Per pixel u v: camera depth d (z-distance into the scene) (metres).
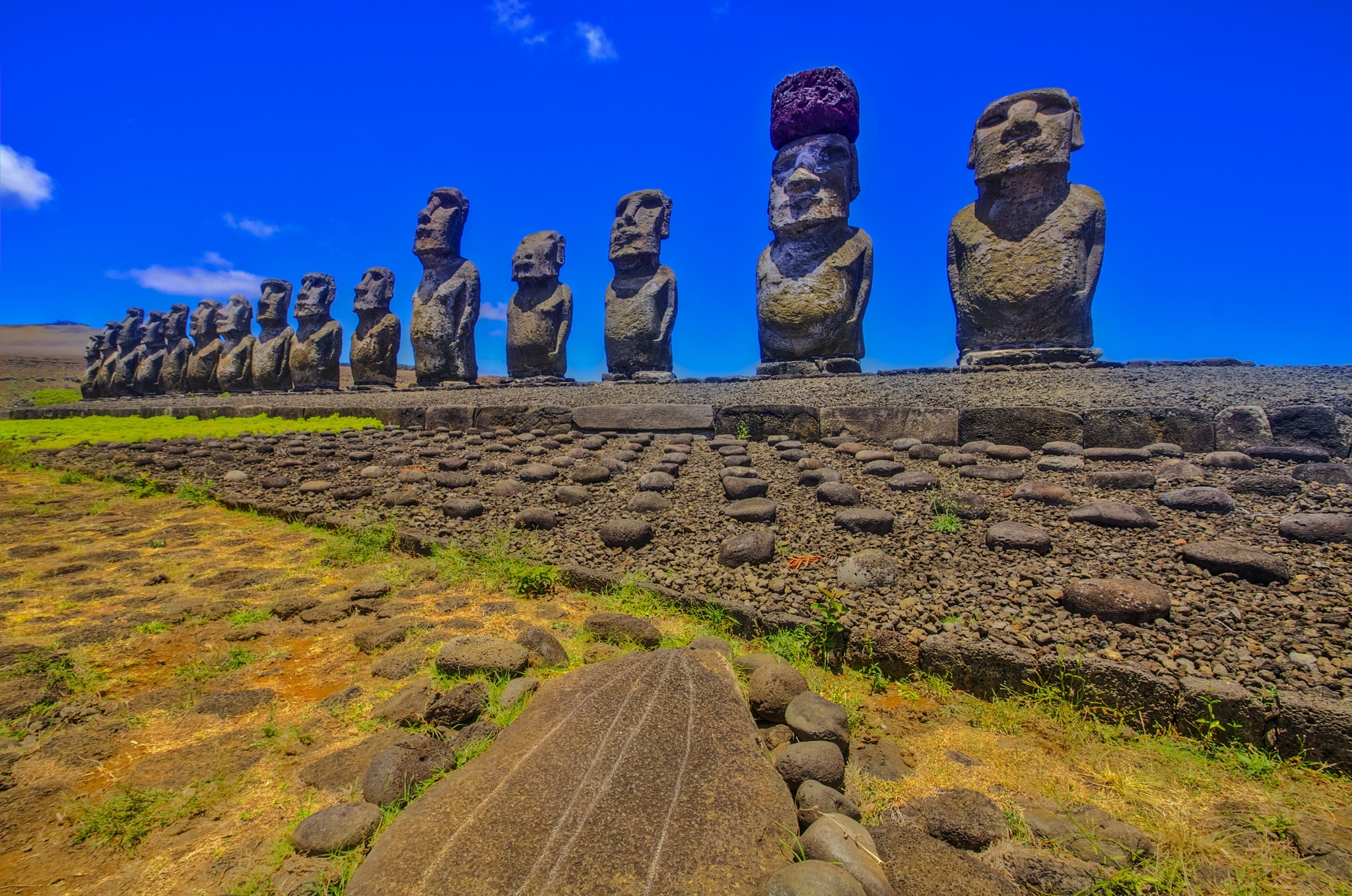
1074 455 6.15
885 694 3.20
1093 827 2.25
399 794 2.35
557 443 8.87
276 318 22.16
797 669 3.18
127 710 3.00
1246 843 2.19
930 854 2.07
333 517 6.00
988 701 3.10
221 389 23.31
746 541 4.43
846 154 11.01
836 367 10.72
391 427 11.35
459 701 2.86
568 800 2.11
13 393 44.28
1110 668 2.92
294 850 2.13
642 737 2.38
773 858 1.98
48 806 2.36
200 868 2.08
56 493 7.88
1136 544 4.20
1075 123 9.28
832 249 11.15
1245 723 2.67
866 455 6.65
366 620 4.04
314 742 2.75
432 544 5.18
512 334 16.38
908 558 4.23
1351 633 3.05
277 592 4.50
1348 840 2.17
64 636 3.76
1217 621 3.26
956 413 7.06
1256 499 4.73
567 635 3.74
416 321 17.39
